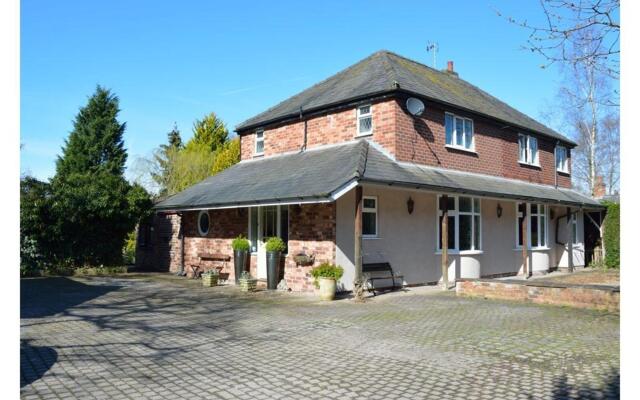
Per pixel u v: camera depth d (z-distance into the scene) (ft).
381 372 20.98
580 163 131.85
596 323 31.48
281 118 61.62
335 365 22.07
